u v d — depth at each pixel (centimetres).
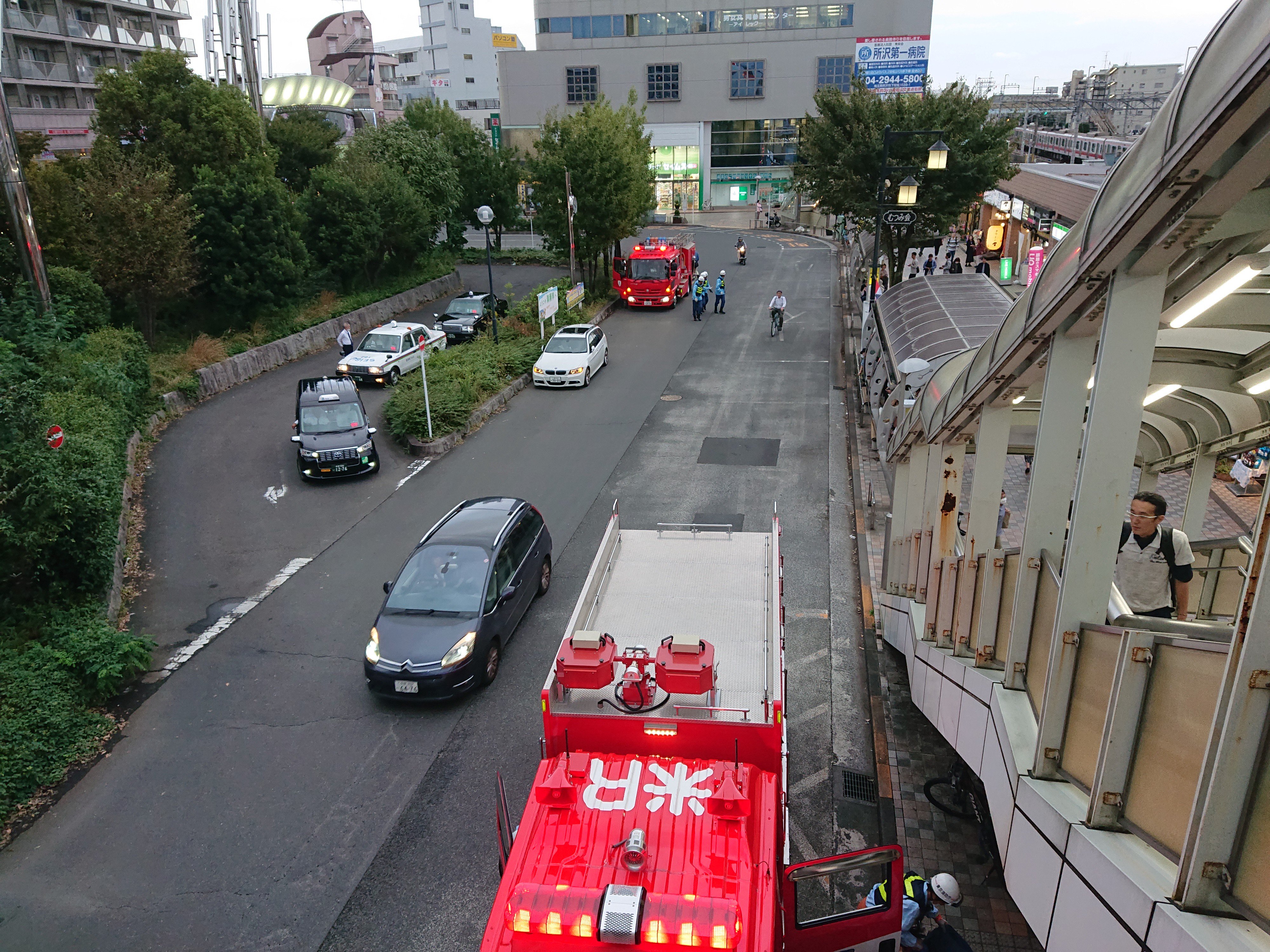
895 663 1032
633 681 598
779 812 550
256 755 910
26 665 964
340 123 7094
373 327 3038
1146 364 366
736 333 2872
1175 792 335
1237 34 256
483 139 4462
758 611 735
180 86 2666
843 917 538
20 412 1067
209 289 2528
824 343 2688
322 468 1627
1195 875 302
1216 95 261
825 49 6109
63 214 2161
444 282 3641
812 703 967
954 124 2341
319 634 1145
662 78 6303
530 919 448
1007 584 566
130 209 2120
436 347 2580
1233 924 297
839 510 1494
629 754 599
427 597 1023
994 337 529
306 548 1395
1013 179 3547
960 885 704
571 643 610
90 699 986
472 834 791
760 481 1627
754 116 6344
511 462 1762
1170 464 784
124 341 2030
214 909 717
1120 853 358
